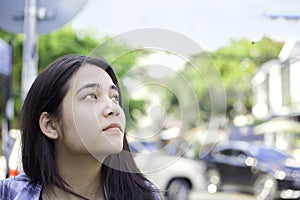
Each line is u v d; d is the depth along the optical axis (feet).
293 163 41.96
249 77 95.96
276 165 41.63
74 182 5.32
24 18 13.32
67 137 5.08
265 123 91.50
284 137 82.43
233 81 90.02
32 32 13.29
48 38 41.55
